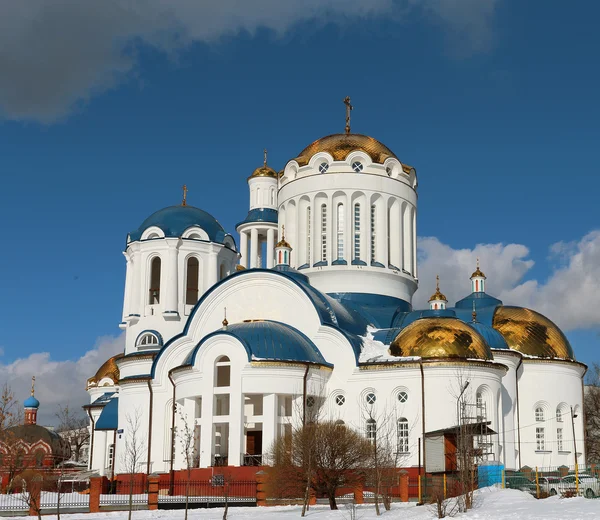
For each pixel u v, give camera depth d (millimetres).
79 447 118625
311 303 60875
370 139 72875
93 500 46844
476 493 46469
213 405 56406
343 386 59031
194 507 49344
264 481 49531
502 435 58594
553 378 66938
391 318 66375
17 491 59562
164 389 63438
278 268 67250
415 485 54156
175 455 60656
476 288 74062
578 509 35625
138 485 60938
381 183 69938
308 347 58969
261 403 62062
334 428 49500
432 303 65938
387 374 58125
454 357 57188
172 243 68875
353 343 59750
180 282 68812
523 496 43812
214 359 57031
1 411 61031
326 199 69750
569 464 66000
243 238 76750
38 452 88250
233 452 54875
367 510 44031
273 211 76562
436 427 56312
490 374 58188
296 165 71750
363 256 68625
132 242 70062
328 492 47562
